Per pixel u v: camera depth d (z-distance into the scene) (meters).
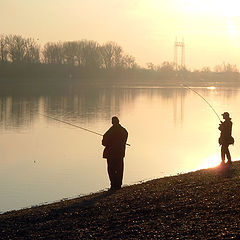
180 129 69.88
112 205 17.47
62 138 59.00
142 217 15.30
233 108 111.56
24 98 137.38
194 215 15.06
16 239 13.61
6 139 57.97
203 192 18.86
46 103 121.44
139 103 127.88
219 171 24.67
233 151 44.59
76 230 14.16
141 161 41.41
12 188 31.70
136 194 19.39
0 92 162.12
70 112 98.81
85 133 64.44
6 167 40.00
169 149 49.31
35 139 58.06
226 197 17.52
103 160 43.06
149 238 12.78
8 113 93.06
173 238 12.63
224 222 13.90
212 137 60.16
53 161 42.62
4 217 16.89
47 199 28.11
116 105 119.69
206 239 12.33
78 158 44.25
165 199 17.97
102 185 32.28
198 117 90.00
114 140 21.08
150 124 77.44
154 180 23.62
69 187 31.84
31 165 40.81
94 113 97.50
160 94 171.50
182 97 155.75
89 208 17.25
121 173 21.33
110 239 12.97
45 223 15.33
